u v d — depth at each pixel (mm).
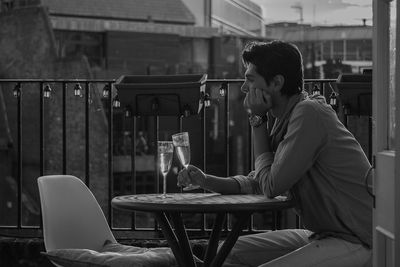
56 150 34875
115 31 46094
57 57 36375
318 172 2684
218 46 48688
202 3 52250
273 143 2824
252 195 2791
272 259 2855
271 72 2730
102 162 36156
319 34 40156
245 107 2797
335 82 3873
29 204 34375
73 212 3088
